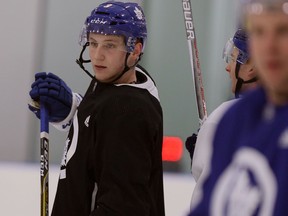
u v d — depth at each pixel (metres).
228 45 7.38
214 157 3.86
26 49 14.79
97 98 6.82
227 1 14.63
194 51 8.51
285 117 3.59
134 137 6.60
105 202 6.56
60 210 6.88
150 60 14.85
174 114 14.98
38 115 7.88
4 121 14.80
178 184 12.88
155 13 14.73
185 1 8.58
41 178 7.57
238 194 3.66
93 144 6.70
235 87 7.41
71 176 6.82
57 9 14.70
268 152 3.59
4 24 14.77
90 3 14.67
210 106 14.70
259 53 3.57
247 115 3.77
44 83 7.67
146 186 6.68
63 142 14.31
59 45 14.73
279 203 3.48
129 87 6.79
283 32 3.52
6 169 13.49
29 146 14.80
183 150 14.64
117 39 6.83
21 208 11.99
